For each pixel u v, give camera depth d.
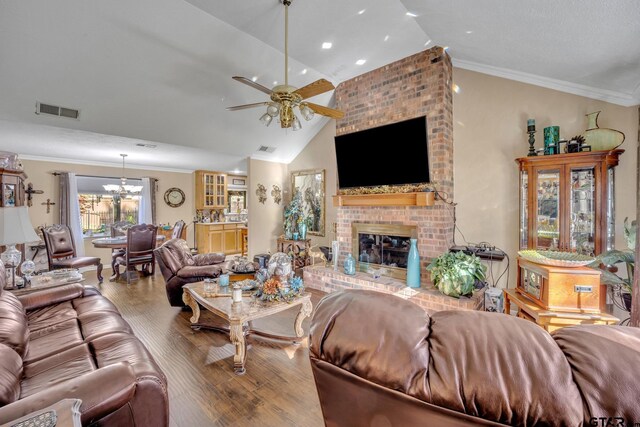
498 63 3.10
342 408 0.66
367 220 3.98
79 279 2.86
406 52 3.41
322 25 2.84
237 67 3.39
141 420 1.23
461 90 3.50
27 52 2.60
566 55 2.39
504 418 0.49
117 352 1.57
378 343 0.61
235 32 2.94
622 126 2.68
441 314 0.66
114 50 2.83
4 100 2.97
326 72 3.90
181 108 3.81
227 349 2.52
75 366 1.44
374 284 3.49
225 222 7.46
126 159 5.83
